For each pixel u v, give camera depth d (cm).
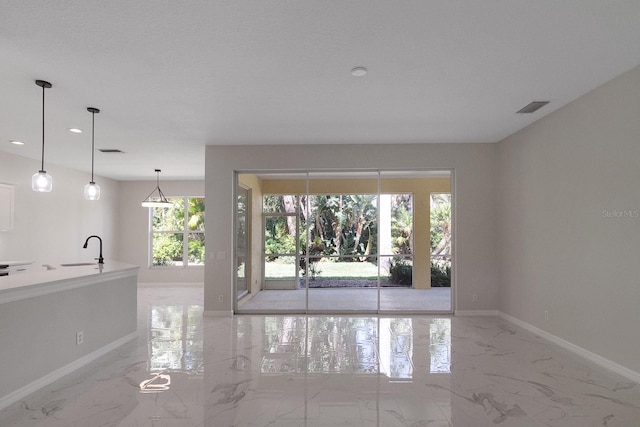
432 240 594
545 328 446
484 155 573
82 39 263
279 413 266
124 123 463
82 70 313
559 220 417
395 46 278
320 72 322
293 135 527
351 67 313
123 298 436
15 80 331
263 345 426
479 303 569
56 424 249
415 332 478
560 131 414
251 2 222
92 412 267
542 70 319
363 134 525
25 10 228
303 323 530
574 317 394
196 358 382
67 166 744
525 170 488
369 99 386
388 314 586
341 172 600
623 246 328
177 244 936
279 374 338
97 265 461
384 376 333
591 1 223
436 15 238
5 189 598
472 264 570
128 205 930
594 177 362
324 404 280
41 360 312
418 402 283
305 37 264
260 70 317
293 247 603
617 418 257
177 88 354
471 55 292
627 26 250
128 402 283
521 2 224
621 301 331
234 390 304
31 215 657
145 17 237
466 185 572
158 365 362
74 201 774
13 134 506
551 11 233
